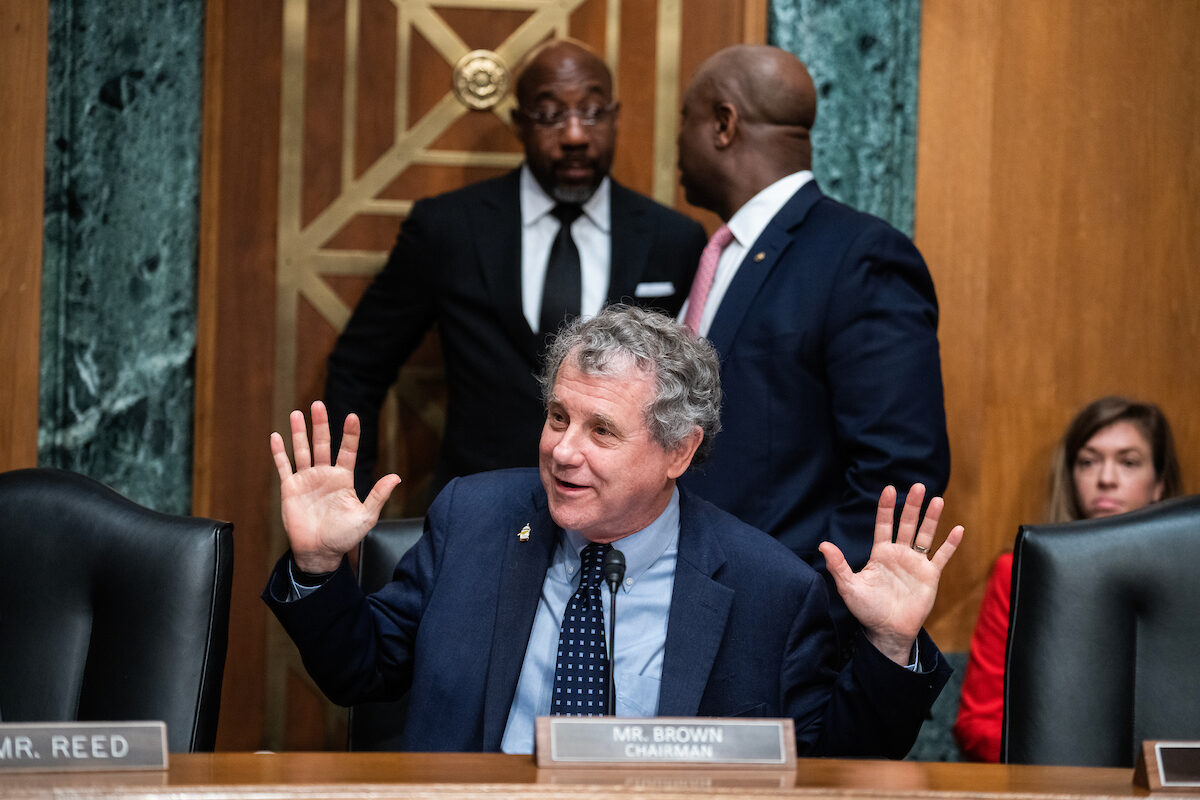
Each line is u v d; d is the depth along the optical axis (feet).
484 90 38.09
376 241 38.09
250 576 37.68
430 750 19.99
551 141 33.32
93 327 36.09
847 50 37.24
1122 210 38.63
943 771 16.19
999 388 38.24
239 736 37.68
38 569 20.65
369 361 35.09
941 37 37.81
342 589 20.03
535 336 33.45
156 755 15.07
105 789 13.85
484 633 20.53
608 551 20.42
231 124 37.50
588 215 34.50
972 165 38.01
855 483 26.84
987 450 38.19
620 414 19.33
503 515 21.61
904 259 28.17
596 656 20.02
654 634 20.34
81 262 35.99
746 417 27.91
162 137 36.45
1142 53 38.58
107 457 36.22
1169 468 33.01
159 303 36.52
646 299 34.12
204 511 37.27
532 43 38.27
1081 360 38.52
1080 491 33.04
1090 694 19.56
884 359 27.14
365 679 20.70
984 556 38.09
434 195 37.86
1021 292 38.27
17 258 35.65
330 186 37.93
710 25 38.40
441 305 34.27
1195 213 38.83
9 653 20.38
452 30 38.14
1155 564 19.88
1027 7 38.14
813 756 19.69
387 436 38.34
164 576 20.10
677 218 35.14
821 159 37.19
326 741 37.91
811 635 20.54
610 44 38.37
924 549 19.02
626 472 19.44
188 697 19.72
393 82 38.04
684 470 20.54
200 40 36.65
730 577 20.67
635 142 38.42
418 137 38.14
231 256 37.58
